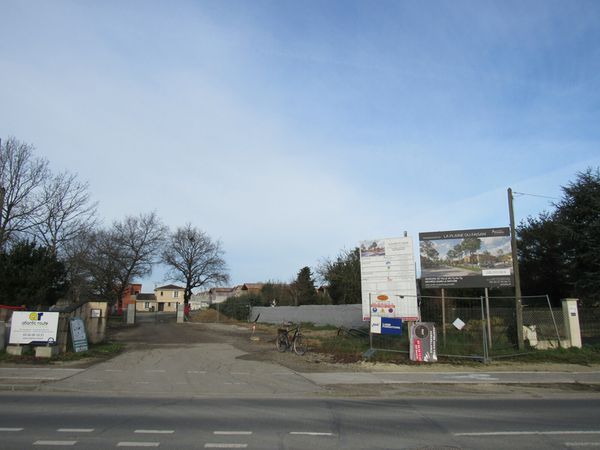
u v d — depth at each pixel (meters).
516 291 19.56
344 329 26.44
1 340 17.16
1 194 28.42
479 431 7.75
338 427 8.00
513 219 20.23
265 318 49.47
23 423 7.98
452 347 18.22
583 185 27.03
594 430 7.83
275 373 14.46
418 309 20.61
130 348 21.34
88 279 48.88
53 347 16.89
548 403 10.49
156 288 118.62
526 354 17.69
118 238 52.44
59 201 34.75
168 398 10.75
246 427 7.91
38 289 23.72
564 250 28.69
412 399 11.02
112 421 8.20
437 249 20.98
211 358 17.91
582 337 21.08
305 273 57.22
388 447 6.77
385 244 21.25
